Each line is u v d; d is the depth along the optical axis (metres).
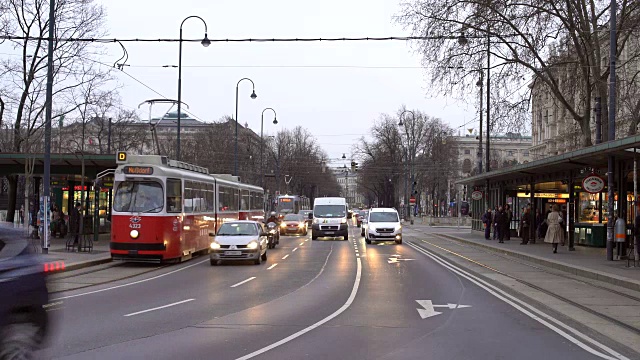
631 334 9.92
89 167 32.41
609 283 16.94
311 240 41.78
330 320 11.30
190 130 83.44
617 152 20.64
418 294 15.01
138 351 8.66
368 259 25.83
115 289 15.79
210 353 8.55
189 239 24.55
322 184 106.31
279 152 88.38
